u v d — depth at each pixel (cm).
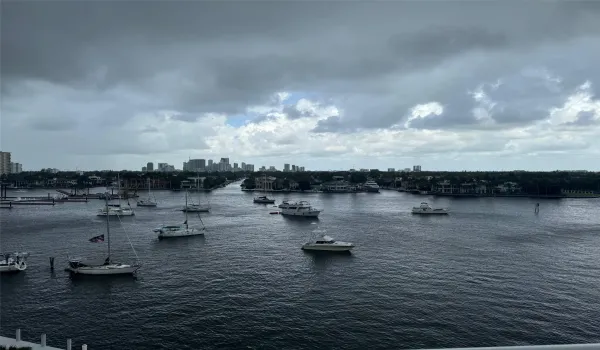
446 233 13725
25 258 9975
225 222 17125
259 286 7669
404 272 8588
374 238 12756
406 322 5962
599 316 6194
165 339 5519
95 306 6725
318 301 6838
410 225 15800
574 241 12144
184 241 12450
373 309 6456
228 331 5725
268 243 12125
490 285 7638
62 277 8362
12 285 7862
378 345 5300
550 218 18100
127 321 6112
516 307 6525
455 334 5591
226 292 7325
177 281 8038
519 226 15462
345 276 8331
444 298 6931
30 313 6481
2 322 6131
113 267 8431
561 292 7262
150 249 11194
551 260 9612
